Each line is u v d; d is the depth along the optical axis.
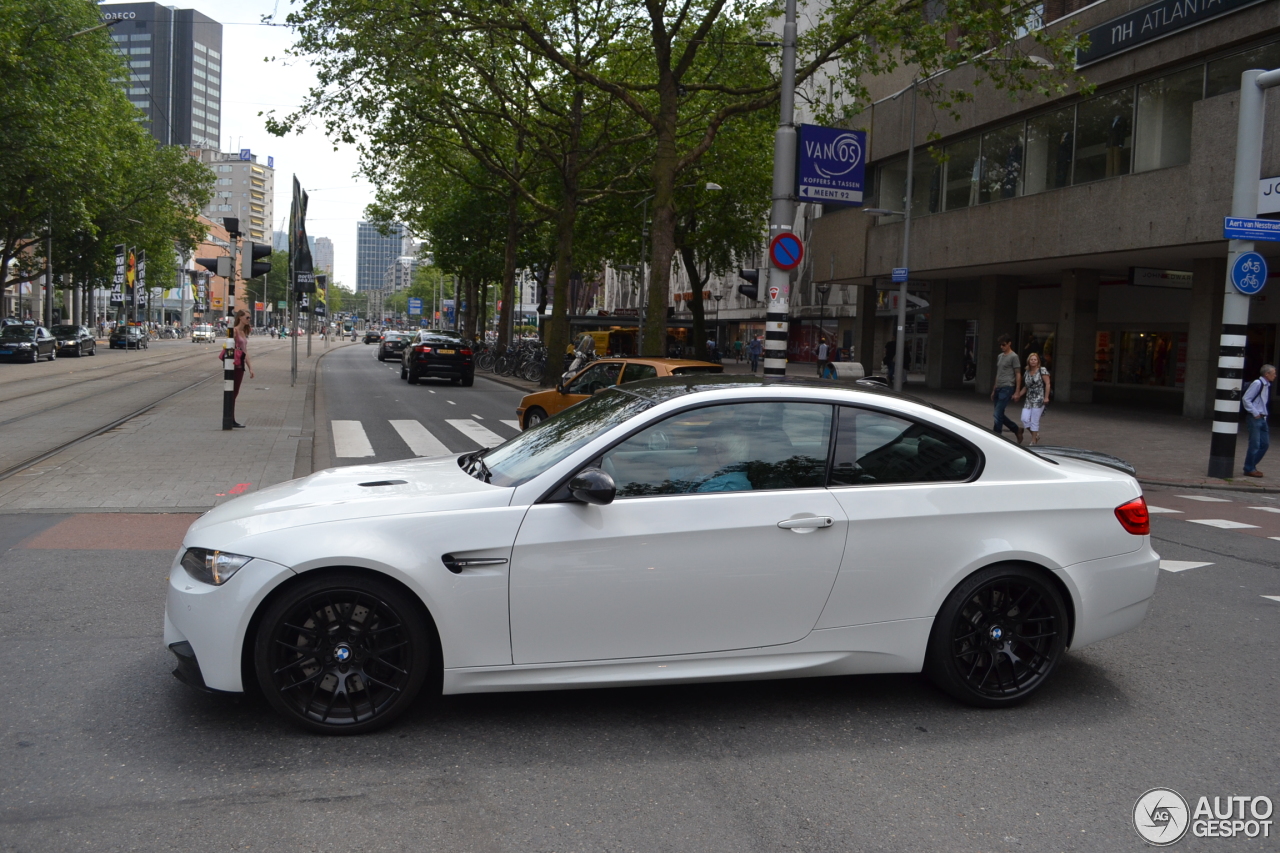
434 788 3.34
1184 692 4.52
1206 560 7.77
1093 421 21.36
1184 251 20.16
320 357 48.88
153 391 22.45
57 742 3.64
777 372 12.67
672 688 4.41
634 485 3.93
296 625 3.70
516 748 3.70
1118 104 21.03
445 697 4.21
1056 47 16.97
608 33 24.56
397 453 13.19
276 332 114.75
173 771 3.42
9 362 37.69
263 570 3.63
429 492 3.96
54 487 9.45
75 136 37.66
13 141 33.69
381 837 2.99
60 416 16.19
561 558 3.77
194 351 55.31
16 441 12.84
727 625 3.92
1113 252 20.83
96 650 4.72
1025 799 3.37
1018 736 3.94
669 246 21.08
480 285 53.62
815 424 4.15
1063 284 27.41
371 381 30.91
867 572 4.02
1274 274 22.61
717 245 37.59
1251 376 23.78
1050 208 22.55
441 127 29.05
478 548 3.73
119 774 3.39
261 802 3.21
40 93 34.62
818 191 12.60
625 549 3.80
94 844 2.91
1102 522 4.30
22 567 6.38
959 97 18.41
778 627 3.97
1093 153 21.78
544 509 3.81
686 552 3.85
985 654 4.21
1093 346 27.23
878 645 4.08
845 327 47.88
